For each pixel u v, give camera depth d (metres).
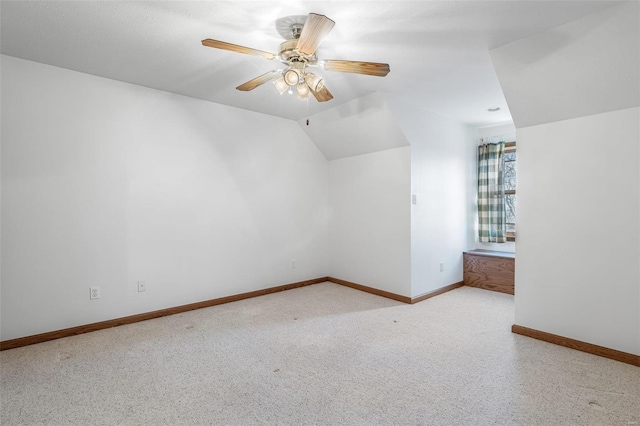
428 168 4.08
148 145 3.33
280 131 4.41
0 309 2.62
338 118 4.08
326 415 1.81
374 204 4.25
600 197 2.50
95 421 1.76
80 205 2.96
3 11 2.00
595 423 1.72
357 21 2.12
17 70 2.67
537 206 2.82
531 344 2.71
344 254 4.71
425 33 2.27
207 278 3.75
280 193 4.42
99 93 3.04
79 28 2.21
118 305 3.17
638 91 2.25
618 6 1.94
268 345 2.71
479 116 4.30
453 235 4.50
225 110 3.88
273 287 4.36
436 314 3.46
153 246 3.37
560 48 2.27
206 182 3.74
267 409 1.86
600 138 2.48
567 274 2.66
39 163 2.77
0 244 2.62
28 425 1.73
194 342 2.77
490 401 1.92
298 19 2.10
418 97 3.58
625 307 2.39
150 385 2.11
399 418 1.78
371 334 2.93
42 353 2.57
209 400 1.95
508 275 4.23
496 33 2.28
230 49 1.99
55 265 2.85
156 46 2.46
